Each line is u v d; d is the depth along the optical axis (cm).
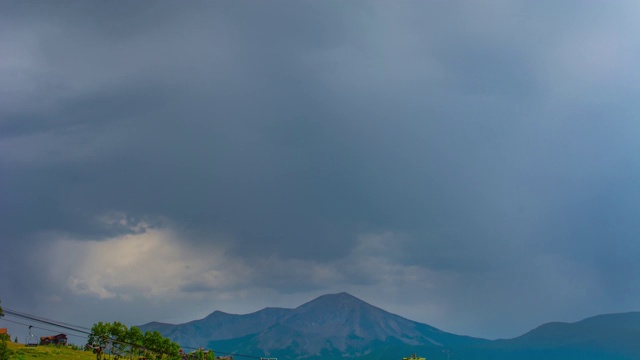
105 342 19088
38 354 19512
